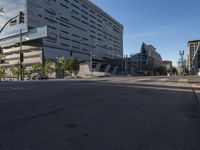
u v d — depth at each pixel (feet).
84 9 431.84
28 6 295.89
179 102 34.71
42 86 66.08
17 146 13.94
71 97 38.65
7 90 51.44
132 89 57.26
